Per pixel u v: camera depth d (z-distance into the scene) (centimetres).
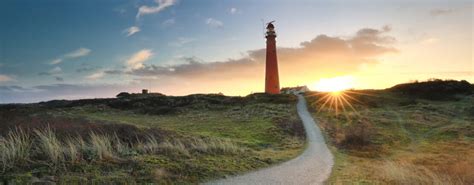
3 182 1195
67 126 2162
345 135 4781
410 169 2369
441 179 1994
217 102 9794
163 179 1488
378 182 1817
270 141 4556
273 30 10419
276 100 9688
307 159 2848
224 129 5525
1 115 2278
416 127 6003
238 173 1855
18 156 1463
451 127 5912
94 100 10638
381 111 7831
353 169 2386
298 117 7131
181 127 5834
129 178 1425
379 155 3734
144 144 2222
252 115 7325
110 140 2117
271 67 10462
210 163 1941
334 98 9912
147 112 8644
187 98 10325
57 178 1309
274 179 1756
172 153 2022
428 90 10581
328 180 1836
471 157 3484
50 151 1538
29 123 2044
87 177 1371
